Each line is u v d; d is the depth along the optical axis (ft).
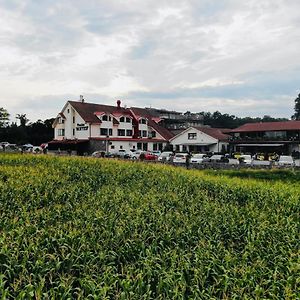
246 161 104.42
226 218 30.96
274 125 160.15
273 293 17.35
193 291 16.67
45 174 47.03
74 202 34.45
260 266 20.36
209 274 19.16
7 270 17.24
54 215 28.63
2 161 58.34
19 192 36.27
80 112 162.71
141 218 27.76
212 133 172.86
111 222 26.32
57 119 172.55
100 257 19.85
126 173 54.13
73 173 51.03
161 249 22.82
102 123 163.43
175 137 181.37
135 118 181.88
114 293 16.63
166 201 36.88
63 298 15.35
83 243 21.38
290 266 20.36
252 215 33.17
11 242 20.47
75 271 18.72
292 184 59.88
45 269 17.69
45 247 20.80
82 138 160.97
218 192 46.39
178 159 111.34
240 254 23.08
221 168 80.79
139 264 19.85
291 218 33.09
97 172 53.16
